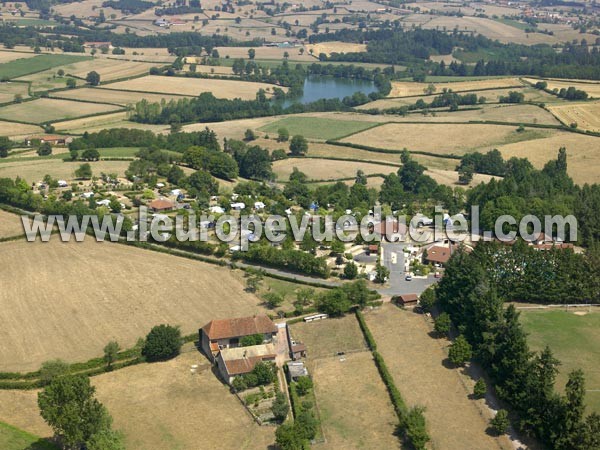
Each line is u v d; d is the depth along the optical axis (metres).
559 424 191.38
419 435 195.62
